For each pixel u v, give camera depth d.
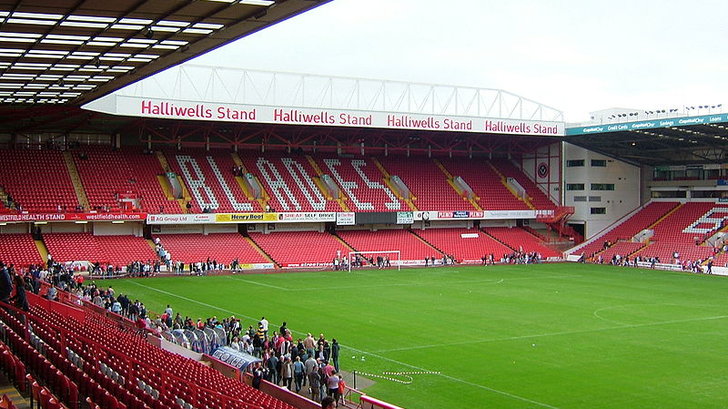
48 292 42.84
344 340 41.12
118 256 71.69
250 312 49.97
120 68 38.00
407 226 94.88
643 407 28.75
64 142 83.00
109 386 20.02
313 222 88.12
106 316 41.69
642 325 46.75
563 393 30.62
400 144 101.38
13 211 67.62
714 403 29.33
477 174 103.25
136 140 87.06
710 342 41.47
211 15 27.19
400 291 61.91
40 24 28.67
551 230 102.81
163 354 29.38
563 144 100.19
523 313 50.84
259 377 28.28
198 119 72.75
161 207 77.06
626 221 99.19
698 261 81.12
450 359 36.69
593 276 75.31
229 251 78.06
